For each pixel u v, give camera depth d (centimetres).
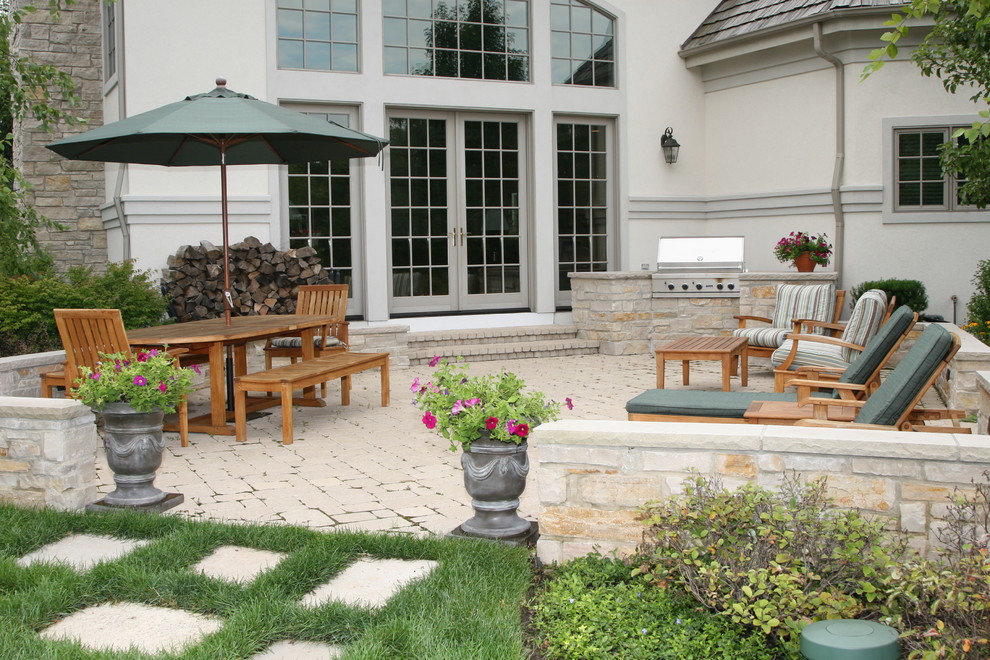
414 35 1114
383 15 1094
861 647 264
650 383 912
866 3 1045
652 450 360
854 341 688
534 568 377
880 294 697
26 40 1109
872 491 335
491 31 1159
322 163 1076
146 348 668
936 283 1084
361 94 1078
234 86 1019
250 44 1025
